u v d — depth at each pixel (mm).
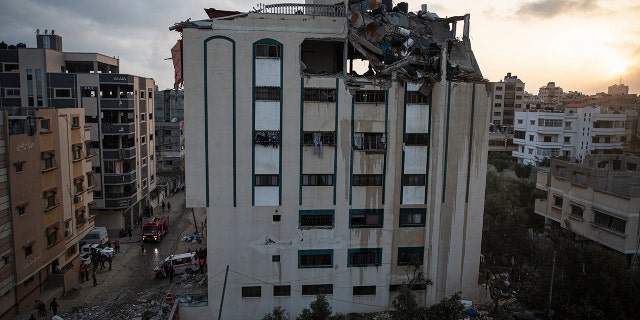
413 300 27422
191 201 28953
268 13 28281
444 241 31172
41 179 33844
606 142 83312
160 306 32000
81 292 36219
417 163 30250
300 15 28562
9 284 30484
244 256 29703
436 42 31734
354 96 29281
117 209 52000
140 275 39875
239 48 28156
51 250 34906
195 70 28062
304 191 29609
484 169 31328
